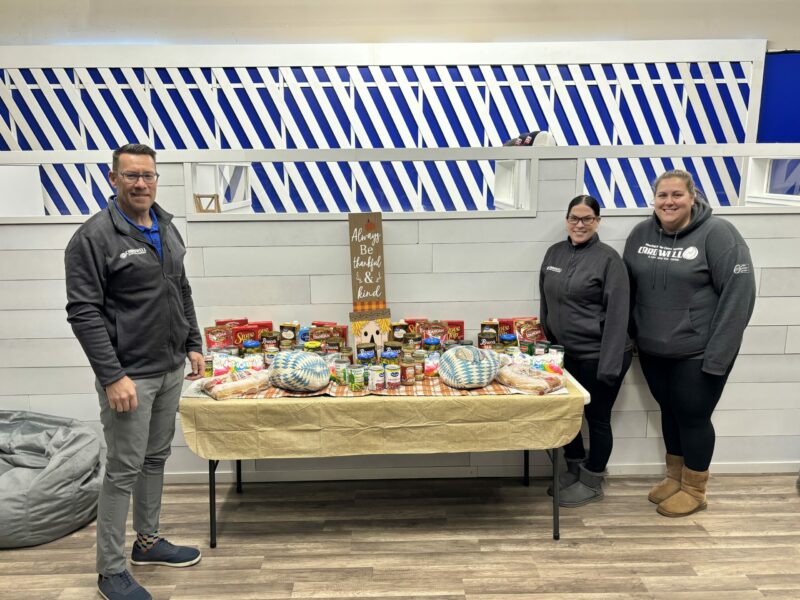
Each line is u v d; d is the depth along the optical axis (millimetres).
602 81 5422
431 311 2914
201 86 5391
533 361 2543
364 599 2080
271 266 2844
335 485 2961
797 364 2951
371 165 6051
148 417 2053
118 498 2037
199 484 2984
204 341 2871
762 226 2820
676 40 5301
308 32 5312
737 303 2326
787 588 2139
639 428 2994
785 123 5422
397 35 5320
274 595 2107
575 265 2588
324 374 2365
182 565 2277
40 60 5289
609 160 5758
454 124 5547
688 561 2303
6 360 2867
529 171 2840
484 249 2863
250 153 2746
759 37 5301
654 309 2545
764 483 2951
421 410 2293
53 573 2236
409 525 2580
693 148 2764
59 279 2812
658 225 2566
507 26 5312
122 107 5445
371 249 2729
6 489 2367
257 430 2283
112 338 1965
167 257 2041
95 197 5848
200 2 5238
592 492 2768
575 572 2232
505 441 2324
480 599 2078
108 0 5219
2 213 3234
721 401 2992
